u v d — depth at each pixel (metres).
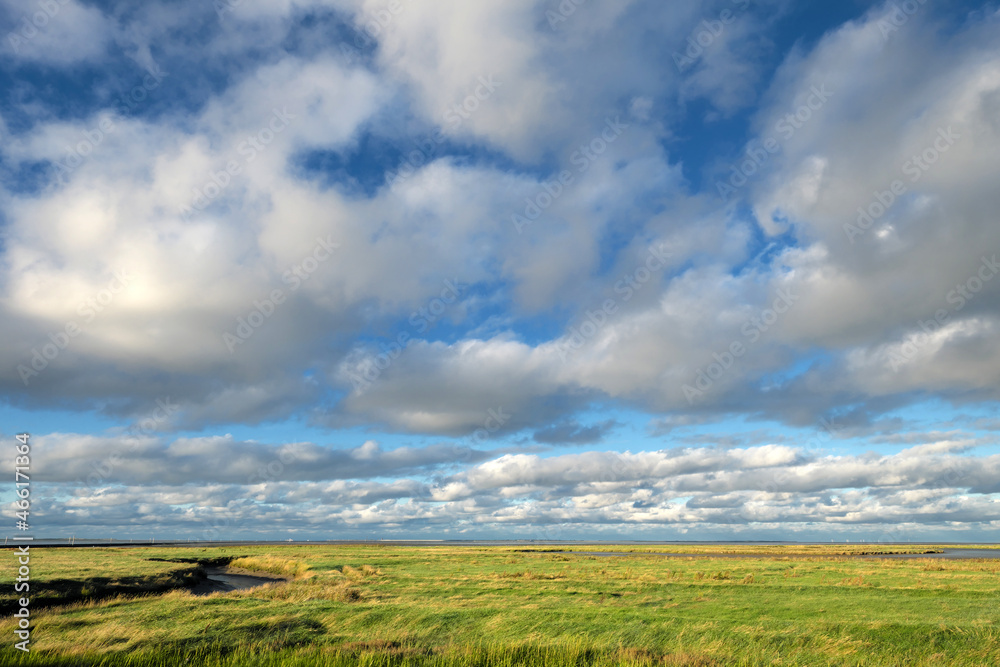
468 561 73.94
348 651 18.11
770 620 25.47
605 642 20.39
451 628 23.73
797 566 63.06
